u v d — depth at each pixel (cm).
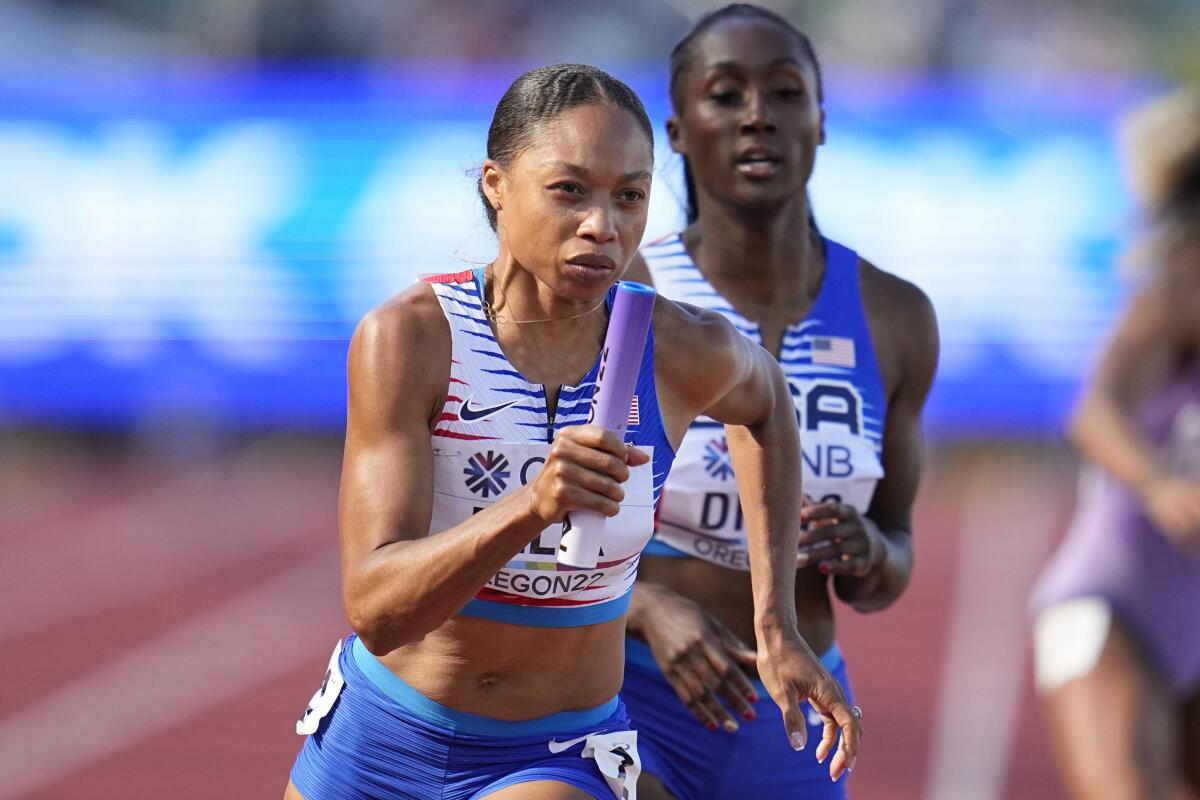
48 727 3000
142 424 5338
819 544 1270
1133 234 1683
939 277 4772
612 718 1078
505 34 5734
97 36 5688
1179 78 6228
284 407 4838
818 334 1340
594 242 929
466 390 978
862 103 4791
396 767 1048
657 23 5875
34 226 4822
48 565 4381
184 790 2633
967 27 6150
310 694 3222
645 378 1019
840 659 1362
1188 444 1622
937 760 2755
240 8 5500
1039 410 4784
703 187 1342
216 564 4384
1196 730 1611
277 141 4809
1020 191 4756
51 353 4838
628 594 1065
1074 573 1630
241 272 4812
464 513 988
